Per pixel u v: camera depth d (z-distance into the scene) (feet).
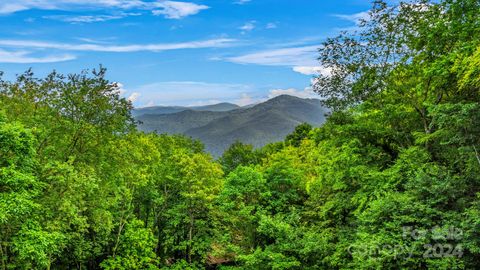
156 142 119.34
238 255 86.79
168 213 110.52
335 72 78.84
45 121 68.39
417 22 69.62
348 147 73.77
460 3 57.98
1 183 49.19
